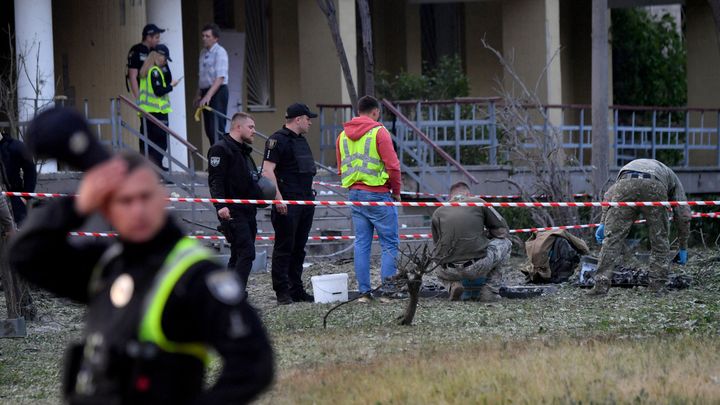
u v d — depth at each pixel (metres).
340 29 71.38
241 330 11.43
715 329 32.56
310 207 42.09
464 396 22.28
